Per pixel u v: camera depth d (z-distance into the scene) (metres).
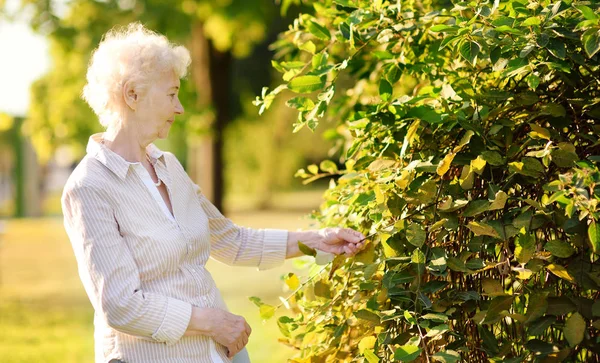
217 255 2.62
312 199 30.02
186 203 2.37
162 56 2.23
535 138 2.17
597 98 2.19
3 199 32.84
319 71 2.45
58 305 8.88
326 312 2.55
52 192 37.16
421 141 2.36
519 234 2.03
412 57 2.73
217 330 2.20
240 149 25.72
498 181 2.22
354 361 2.43
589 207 1.82
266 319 2.56
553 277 2.14
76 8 13.09
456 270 2.11
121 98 2.23
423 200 2.19
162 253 2.19
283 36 3.92
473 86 2.48
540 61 2.23
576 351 2.09
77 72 13.93
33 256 14.80
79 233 2.11
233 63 19.53
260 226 18.28
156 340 2.12
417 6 2.89
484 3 2.24
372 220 2.50
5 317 8.07
